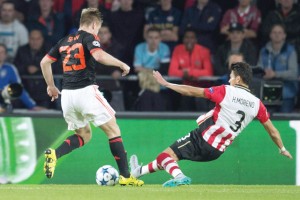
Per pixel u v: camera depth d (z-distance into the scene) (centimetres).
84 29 2733
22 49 4362
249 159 3475
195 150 2742
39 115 3412
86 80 2725
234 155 3469
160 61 4347
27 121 3412
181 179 2734
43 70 2831
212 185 3266
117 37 4519
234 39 4275
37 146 3409
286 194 2673
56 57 2817
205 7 4516
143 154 3456
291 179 3494
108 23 4519
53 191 2605
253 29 4509
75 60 2709
